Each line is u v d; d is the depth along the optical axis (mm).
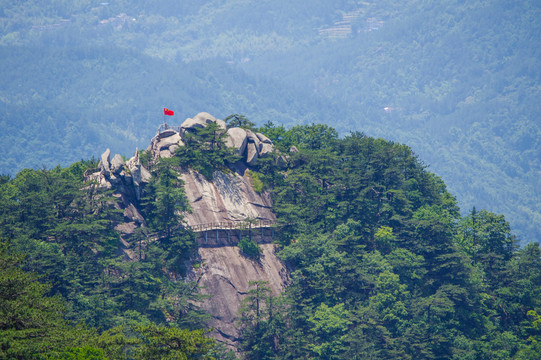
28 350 191375
